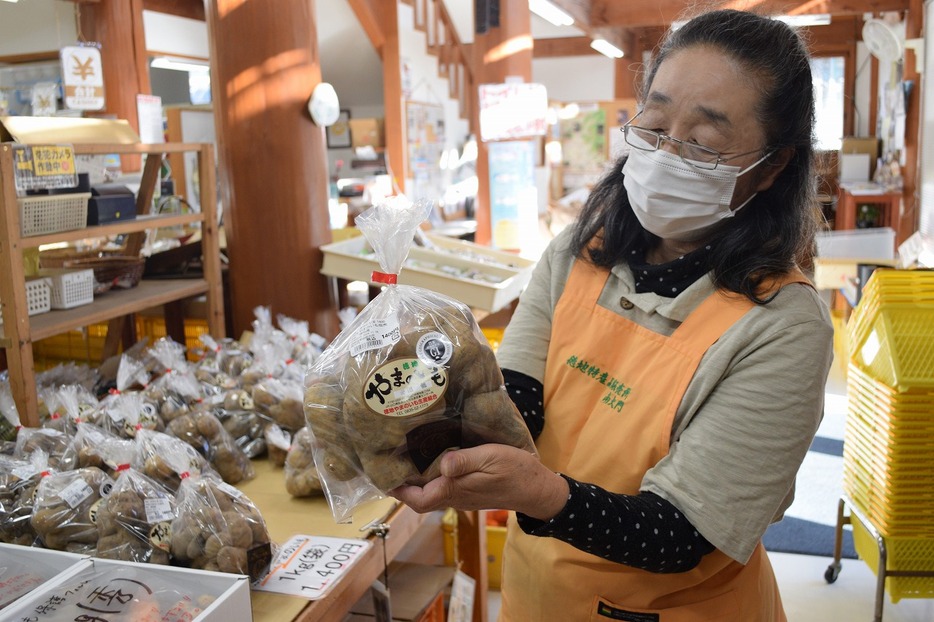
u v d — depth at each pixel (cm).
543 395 125
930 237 592
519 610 127
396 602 190
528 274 342
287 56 276
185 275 261
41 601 108
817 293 109
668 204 111
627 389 115
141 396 188
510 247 629
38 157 185
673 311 113
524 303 134
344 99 978
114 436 169
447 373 96
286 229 285
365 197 694
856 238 571
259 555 135
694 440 103
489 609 272
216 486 139
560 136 973
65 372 218
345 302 322
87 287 216
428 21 927
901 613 272
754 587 120
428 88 928
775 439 100
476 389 98
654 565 100
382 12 812
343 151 925
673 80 108
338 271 289
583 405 119
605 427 115
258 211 283
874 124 1020
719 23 108
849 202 760
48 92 540
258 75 275
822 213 126
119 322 261
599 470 114
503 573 133
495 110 606
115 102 559
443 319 101
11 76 593
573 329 123
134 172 501
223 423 195
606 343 119
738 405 102
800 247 115
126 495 138
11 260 174
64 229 197
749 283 108
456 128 1035
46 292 205
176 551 133
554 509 95
